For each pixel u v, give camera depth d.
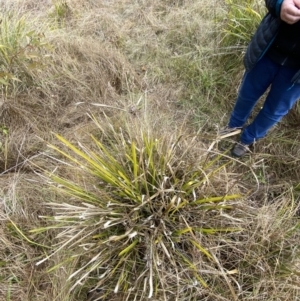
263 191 1.84
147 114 1.94
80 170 1.52
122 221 1.35
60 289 1.46
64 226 1.46
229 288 1.41
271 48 1.49
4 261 1.56
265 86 1.67
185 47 2.59
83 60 2.43
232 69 2.38
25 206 1.73
